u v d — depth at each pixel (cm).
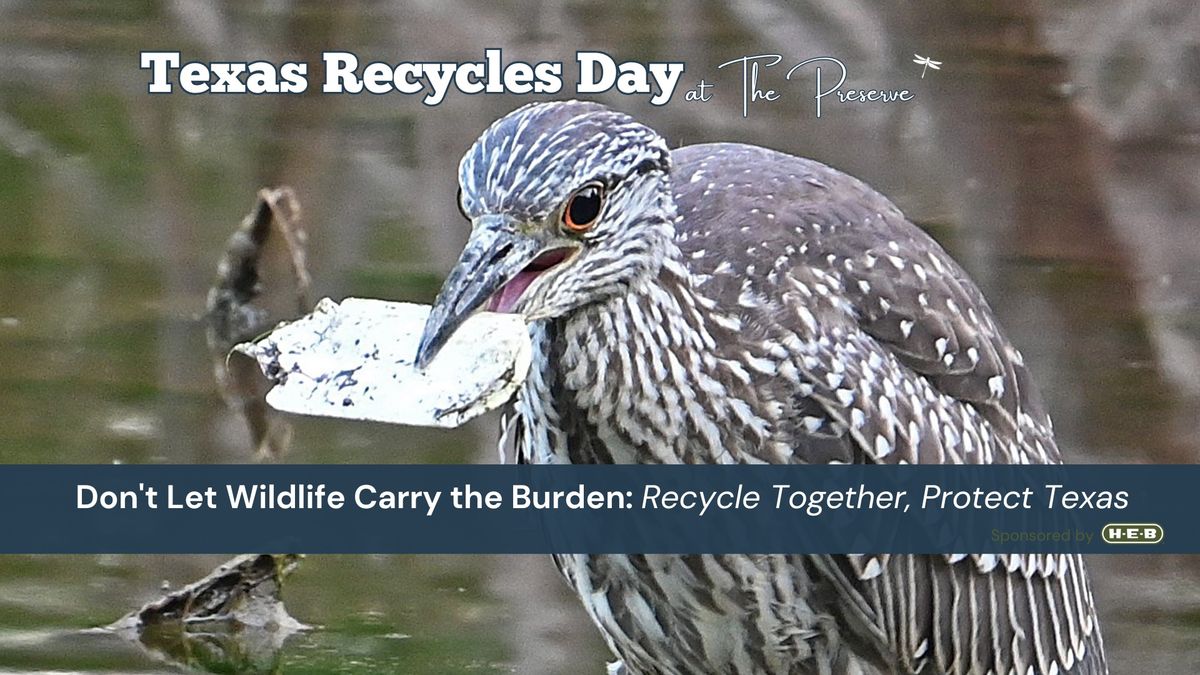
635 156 908
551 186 884
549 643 1197
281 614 1222
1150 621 1259
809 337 988
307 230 1614
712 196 1005
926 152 1606
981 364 1040
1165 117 1581
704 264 980
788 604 1028
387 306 931
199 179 1672
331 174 1636
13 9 1723
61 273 1611
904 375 1014
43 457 1383
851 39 1612
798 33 1614
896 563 1028
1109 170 1580
